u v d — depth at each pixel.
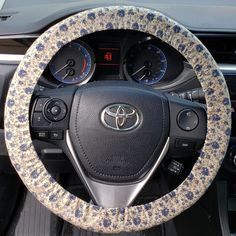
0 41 1.92
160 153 1.37
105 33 1.81
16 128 1.29
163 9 2.25
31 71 1.27
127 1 2.35
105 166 1.33
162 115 1.36
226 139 1.35
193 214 2.24
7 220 2.24
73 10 2.00
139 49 1.83
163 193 2.14
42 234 2.17
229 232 2.08
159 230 2.20
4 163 2.02
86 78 1.84
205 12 2.23
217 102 1.34
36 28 1.89
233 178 2.06
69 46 1.78
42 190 1.31
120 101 1.34
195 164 1.36
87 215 1.30
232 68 1.94
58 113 1.33
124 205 1.32
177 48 1.31
